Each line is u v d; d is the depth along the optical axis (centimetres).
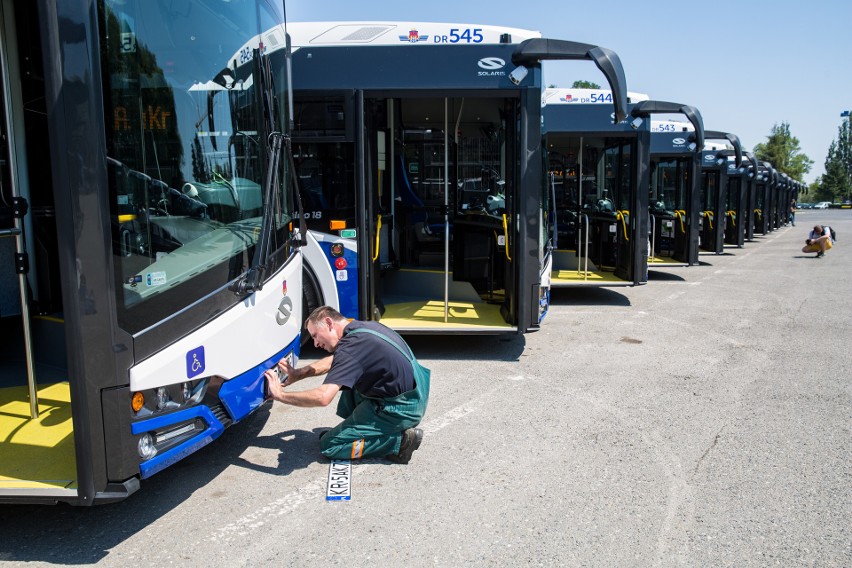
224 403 360
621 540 346
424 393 438
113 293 296
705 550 336
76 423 297
